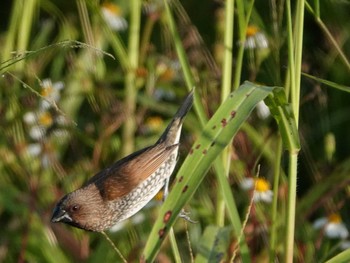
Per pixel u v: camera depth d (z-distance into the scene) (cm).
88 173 1159
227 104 715
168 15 876
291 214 773
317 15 860
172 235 784
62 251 1059
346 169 1080
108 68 1361
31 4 1230
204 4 1446
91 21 1335
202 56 1208
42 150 1159
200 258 816
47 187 1145
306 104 1271
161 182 855
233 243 950
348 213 1127
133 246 1023
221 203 905
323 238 1057
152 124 1215
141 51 1269
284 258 780
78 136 1200
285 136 756
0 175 1155
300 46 766
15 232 1092
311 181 1235
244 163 1084
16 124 1178
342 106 1309
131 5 1202
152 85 1220
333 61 1291
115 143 1214
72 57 1279
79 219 843
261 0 1262
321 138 1255
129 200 848
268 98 741
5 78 1184
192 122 1181
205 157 690
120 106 1188
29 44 1329
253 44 1110
